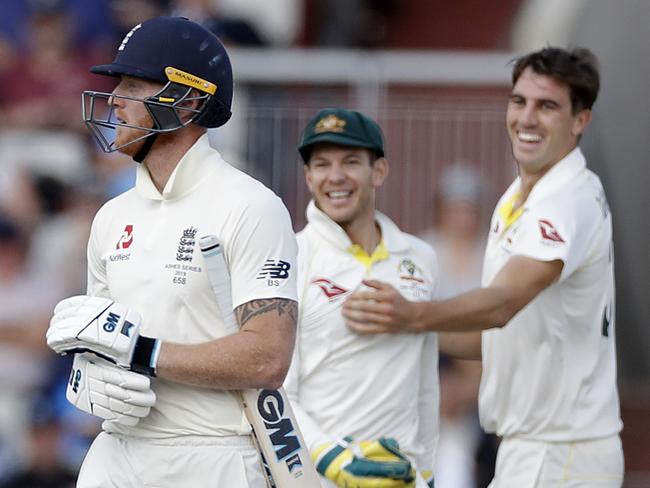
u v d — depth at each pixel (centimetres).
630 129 3094
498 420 1852
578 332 1803
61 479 2825
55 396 2858
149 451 1416
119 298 1430
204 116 1429
